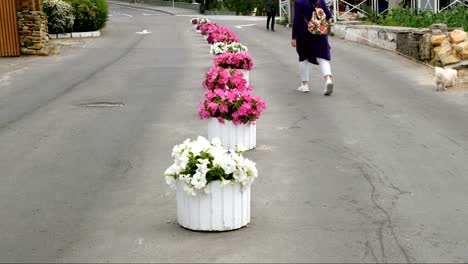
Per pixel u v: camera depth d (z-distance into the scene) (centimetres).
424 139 890
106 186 697
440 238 547
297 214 605
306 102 1165
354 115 1049
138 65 1734
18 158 816
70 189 689
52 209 627
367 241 539
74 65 1766
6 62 1877
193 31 2927
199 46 2225
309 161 786
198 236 553
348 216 599
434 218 595
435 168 754
